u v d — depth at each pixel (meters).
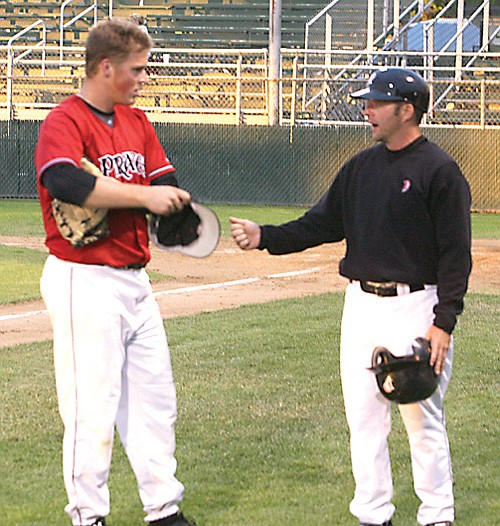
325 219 11.14
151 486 10.73
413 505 11.88
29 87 62.91
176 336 21.45
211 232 10.34
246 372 18.41
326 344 20.72
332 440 14.43
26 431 14.77
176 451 13.88
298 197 54.06
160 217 10.37
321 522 11.26
